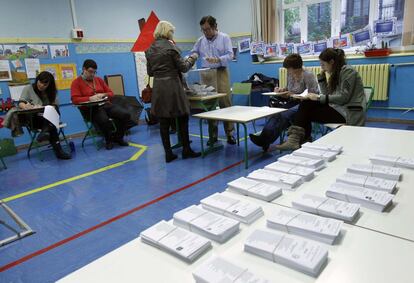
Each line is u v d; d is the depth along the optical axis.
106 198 2.57
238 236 0.76
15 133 3.58
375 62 4.48
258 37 5.55
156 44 3.07
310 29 5.31
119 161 3.55
